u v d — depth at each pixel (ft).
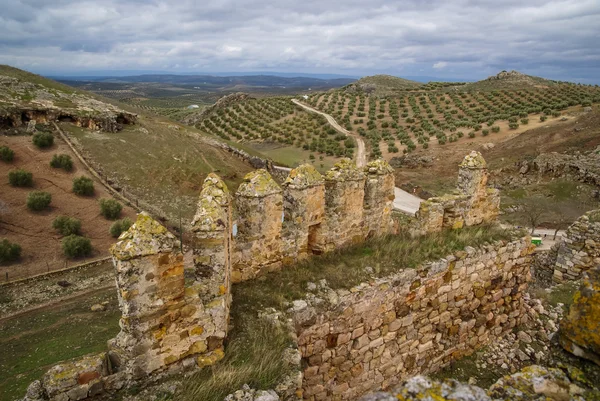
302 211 27.17
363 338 25.99
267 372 18.31
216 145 179.93
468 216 36.81
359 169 30.19
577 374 11.68
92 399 16.47
